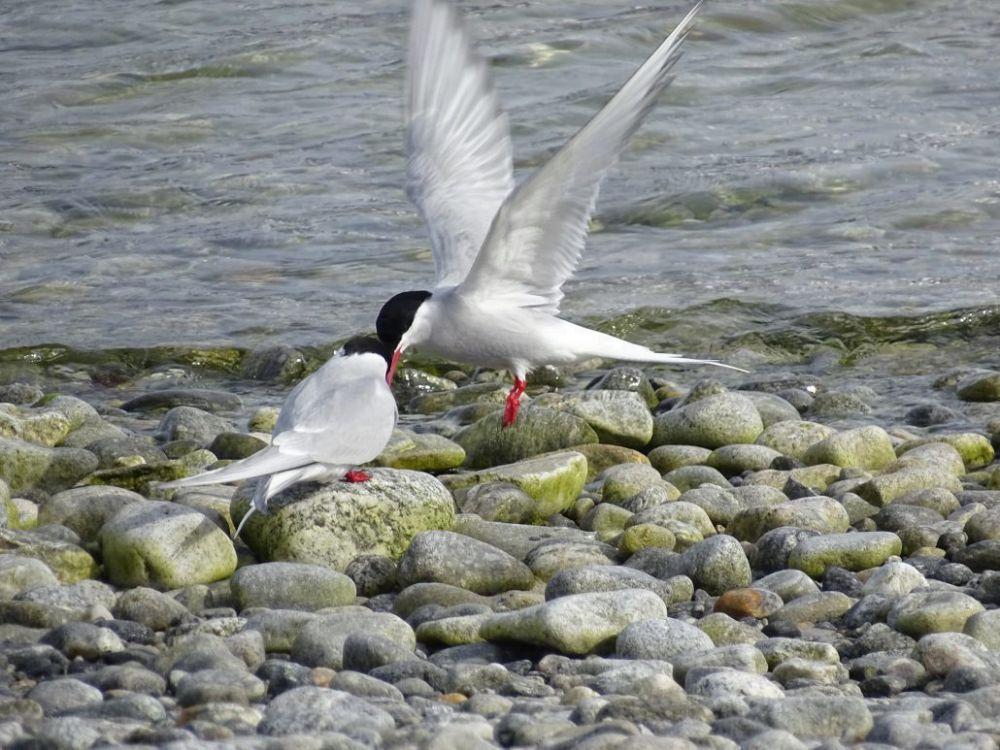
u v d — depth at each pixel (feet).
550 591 30.48
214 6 98.63
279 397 51.52
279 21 95.86
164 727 22.36
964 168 72.02
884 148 74.79
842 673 26.27
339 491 33.55
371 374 34.04
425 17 39.93
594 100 82.43
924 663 26.11
